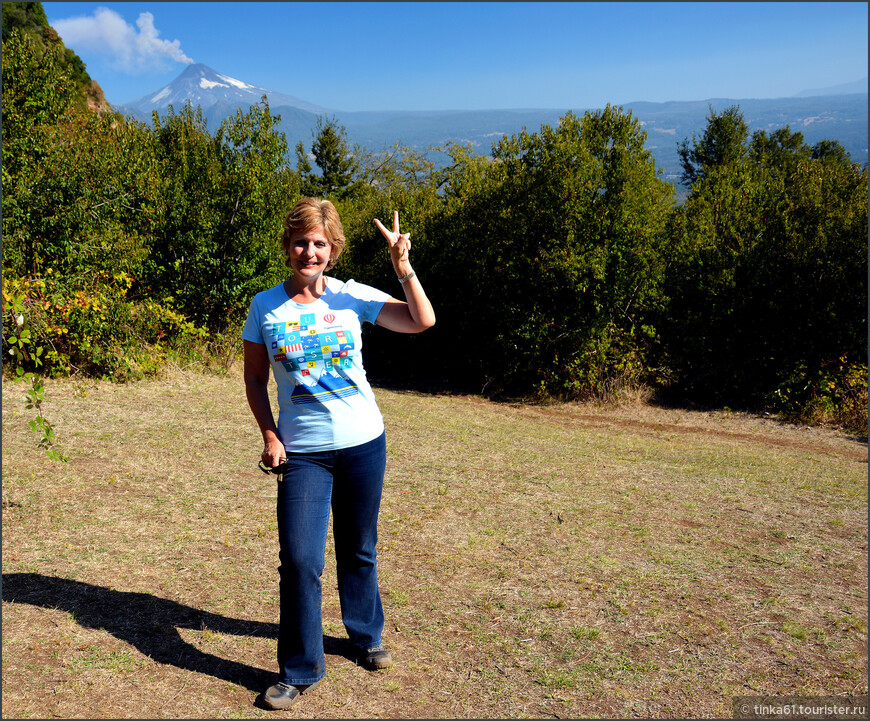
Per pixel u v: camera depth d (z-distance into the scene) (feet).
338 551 9.87
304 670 9.02
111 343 31.58
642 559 14.87
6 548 13.04
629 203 39.96
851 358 37.70
